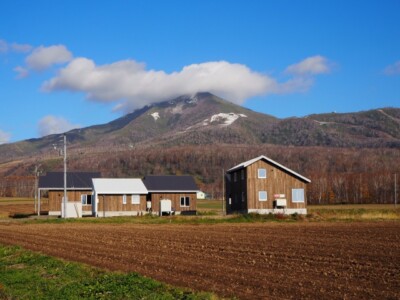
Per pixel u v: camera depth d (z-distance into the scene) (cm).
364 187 11425
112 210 6644
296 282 1838
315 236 3456
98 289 1762
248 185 5991
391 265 2170
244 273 2041
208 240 3322
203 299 1563
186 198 6912
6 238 3828
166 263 2358
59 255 2802
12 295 1772
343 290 1692
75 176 7181
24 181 14150
